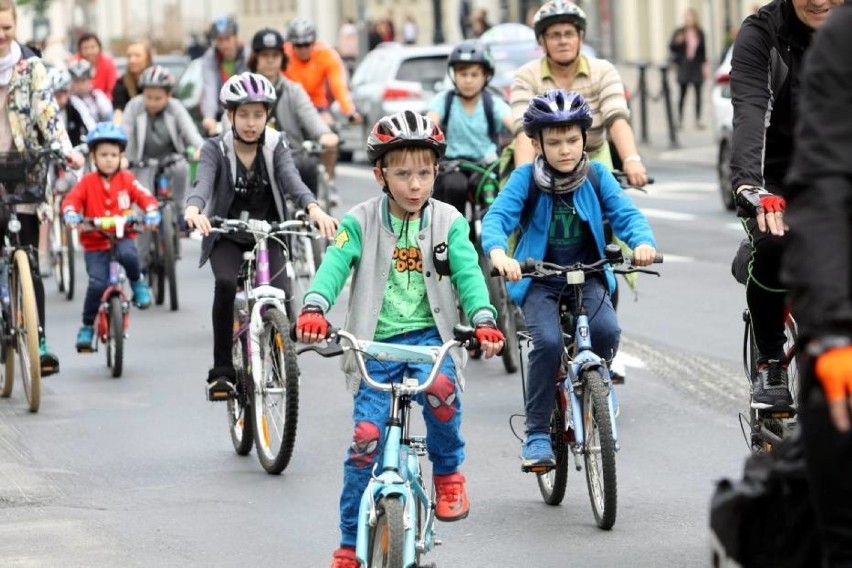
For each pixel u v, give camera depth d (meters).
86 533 19.19
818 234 9.73
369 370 15.48
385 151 15.54
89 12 129.88
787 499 10.51
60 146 26.02
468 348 14.89
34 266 26.91
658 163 75.06
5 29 26.39
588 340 19.25
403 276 15.88
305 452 23.34
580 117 19.64
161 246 38.38
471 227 30.77
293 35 46.19
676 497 20.16
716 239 46.91
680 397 26.28
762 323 17.38
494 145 31.08
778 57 17.06
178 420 25.88
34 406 26.67
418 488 14.94
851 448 9.77
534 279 19.89
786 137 17.36
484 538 18.64
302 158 36.06
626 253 25.22
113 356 30.31
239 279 23.64
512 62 70.06
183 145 39.19
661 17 140.62
